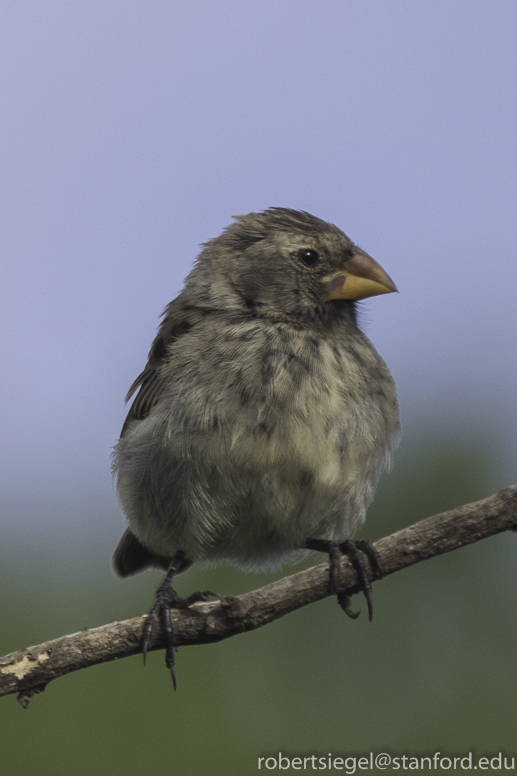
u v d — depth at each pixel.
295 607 8.19
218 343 9.30
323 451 8.91
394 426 9.74
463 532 7.98
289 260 9.82
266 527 9.45
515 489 7.82
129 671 14.26
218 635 8.13
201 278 10.11
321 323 9.70
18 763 13.27
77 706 13.82
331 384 9.08
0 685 7.92
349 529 9.73
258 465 8.88
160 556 11.29
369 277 9.84
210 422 8.92
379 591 14.89
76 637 8.10
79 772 13.38
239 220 10.51
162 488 9.37
